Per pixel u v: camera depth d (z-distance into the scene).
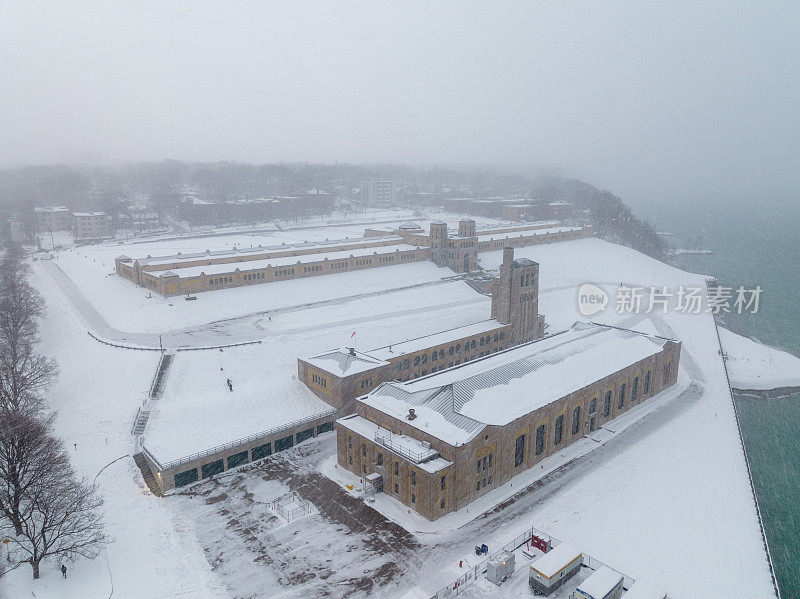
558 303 152.62
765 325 165.75
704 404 92.81
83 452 70.50
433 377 76.69
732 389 115.00
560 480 68.38
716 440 79.44
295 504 62.44
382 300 138.62
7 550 52.19
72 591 48.59
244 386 89.44
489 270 177.38
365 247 177.38
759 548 56.06
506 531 57.84
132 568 51.81
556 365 81.75
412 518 59.91
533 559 53.56
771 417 104.44
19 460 51.56
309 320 121.38
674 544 56.22
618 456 74.56
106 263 168.00
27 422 54.94
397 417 66.62
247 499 63.59
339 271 157.00
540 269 183.12
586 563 53.06
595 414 81.94
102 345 102.06
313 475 69.00
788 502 77.94
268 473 69.50
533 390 74.19
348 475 68.88
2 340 98.69
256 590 49.28
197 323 116.31
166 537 56.44
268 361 98.69
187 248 198.50
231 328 113.94
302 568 52.12
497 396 70.75
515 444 68.19
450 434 62.12
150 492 64.38
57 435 73.81
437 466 59.31
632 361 89.06
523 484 67.31
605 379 82.38
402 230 189.62
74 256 181.88
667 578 51.22
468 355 104.88
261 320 119.19
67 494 53.97
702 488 66.75
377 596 48.53
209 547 55.03
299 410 81.56
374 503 62.72
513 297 112.19
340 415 81.56
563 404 74.88
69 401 82.94
